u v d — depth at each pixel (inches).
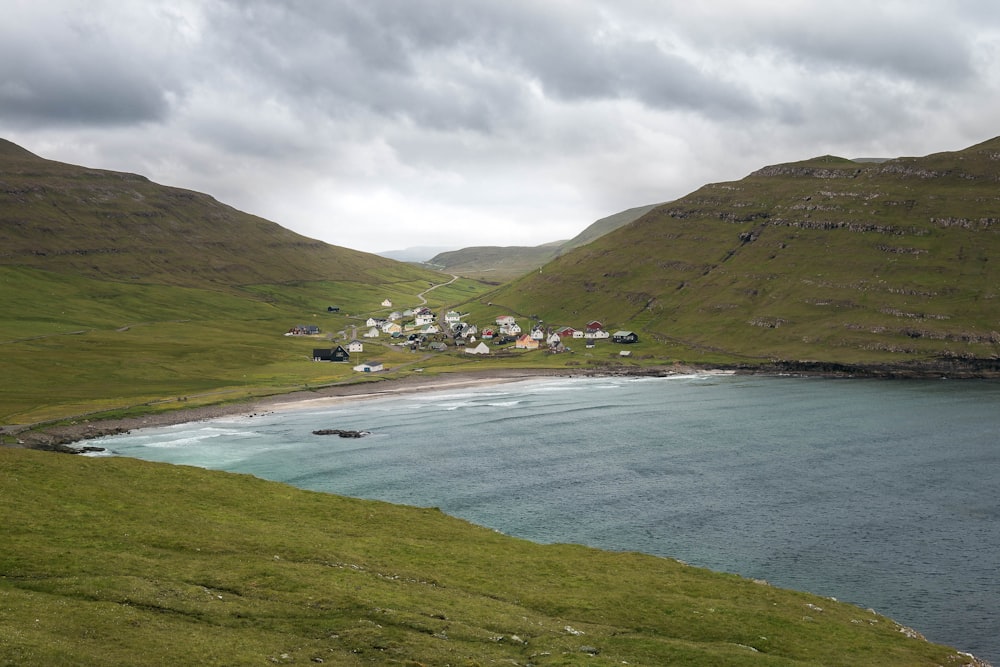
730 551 3437.5
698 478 4702.3
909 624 2755.9
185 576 2066.9
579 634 1983.3
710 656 1900.8
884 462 5118.1
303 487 4475.9
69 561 2059.5
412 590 2191.2
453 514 3949.3
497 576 2496.3
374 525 3009.4
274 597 1985.7
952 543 3548.2
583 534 3646.7
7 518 2406.5
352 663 1626.5
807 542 3558.1
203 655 1566.2
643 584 2549.2
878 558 3363.7
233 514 2869.1
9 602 1697.8
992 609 2874.0
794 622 2277.3
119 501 2785.4
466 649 1764.3
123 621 1686.8
